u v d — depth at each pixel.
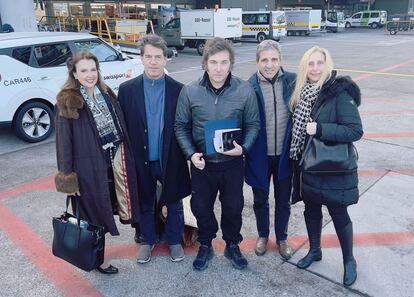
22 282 2.81
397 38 27.27
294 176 2.72
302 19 29.97
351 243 2.66
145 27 15.47
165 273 2.88
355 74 11.54
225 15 18.70
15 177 4.73
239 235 2.94
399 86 9.62
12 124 5.93
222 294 2.63
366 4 49.31
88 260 2.46
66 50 6.32
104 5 23.47
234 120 2.53
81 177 2.54
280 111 2.70
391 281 2.69
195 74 12.42
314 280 2.74
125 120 2.72
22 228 3.56
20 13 11.15
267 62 2.57
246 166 2.86
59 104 2.38
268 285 2.71
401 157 4.99
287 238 3.25
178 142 2.67
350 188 2.45
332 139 2.36
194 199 2.76
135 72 7.27
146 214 2.95
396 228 3.36
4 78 5.65
